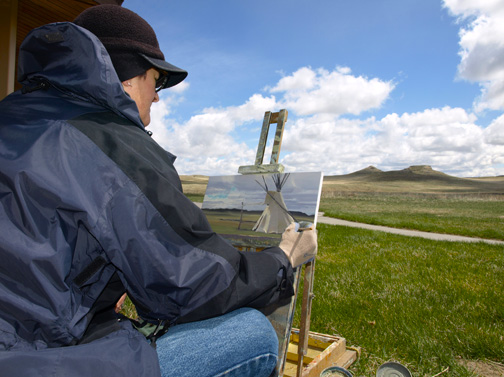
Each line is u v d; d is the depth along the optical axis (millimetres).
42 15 3791
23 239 820
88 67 957
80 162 886
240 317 1141
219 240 1046
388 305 3457
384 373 1938
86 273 908
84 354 828
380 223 18516
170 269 932
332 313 3160
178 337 1064
